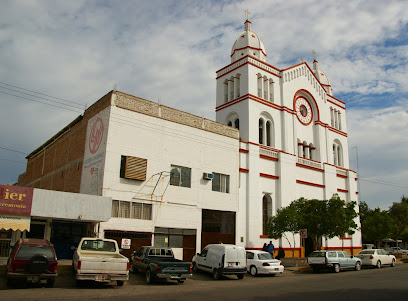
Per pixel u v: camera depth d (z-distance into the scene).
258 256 21.33
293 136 36.97
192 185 25.98
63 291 13.00
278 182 33.22
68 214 18.58
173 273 16.03
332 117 44.28
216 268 18.89
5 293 11.96
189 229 25.17
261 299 11.99
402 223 48.16
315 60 48.06
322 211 28.11
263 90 35.88
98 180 22.41
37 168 38.12
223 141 28.91
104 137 22.75
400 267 27.73
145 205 23.27
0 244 18.70
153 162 24.08
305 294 13.26
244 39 39.12
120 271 14.24
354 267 25.19
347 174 42.34
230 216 28.30
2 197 16.72
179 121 26.19
